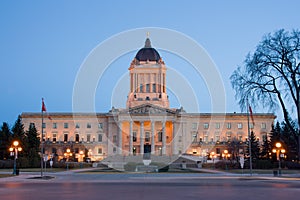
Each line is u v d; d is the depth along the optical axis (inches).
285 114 2342.5
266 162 3132.4
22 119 5836.6
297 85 2241.6
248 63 2324.1
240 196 1005.8
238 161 3216.0
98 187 1322.6
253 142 4119.1
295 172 2578.7
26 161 3412.9
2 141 3663.9
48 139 5782.5
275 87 2277.3
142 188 1273.4
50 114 5831.7
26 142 3757.4
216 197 976.9
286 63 2237.9
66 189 1237.7
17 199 927.7
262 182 1654.8
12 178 1911.9
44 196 1002.7
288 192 1134.4
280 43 2263.8
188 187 1325.0
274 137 3868.1
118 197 970.7
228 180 1793.8
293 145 3821.4
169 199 924.0
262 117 5866.1
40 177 1926.7
